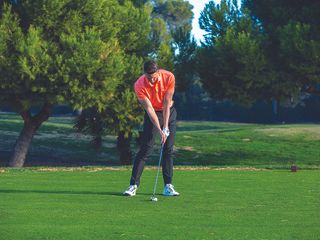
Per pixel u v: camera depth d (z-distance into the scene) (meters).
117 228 6.09
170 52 23.42
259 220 6.62
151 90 8.70
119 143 25.41
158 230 6.00
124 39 22.94
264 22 25.89
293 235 5.80
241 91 24.42
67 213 6.98
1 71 19.73
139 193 9.05
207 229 6.07
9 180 11.00
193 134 37.72
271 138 36.75
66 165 26.17
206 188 9.80
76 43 19.84
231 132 38.62
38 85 19.94
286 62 23.89
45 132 35.94
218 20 24.28
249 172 13.19
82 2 20.84
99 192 9.10
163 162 8.84
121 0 24.33
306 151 33.16
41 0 20.00
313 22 24.14
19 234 5.75
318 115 55.47
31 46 19.52
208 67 24.22
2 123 38.44
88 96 20.31
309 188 9.83
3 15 20.17
